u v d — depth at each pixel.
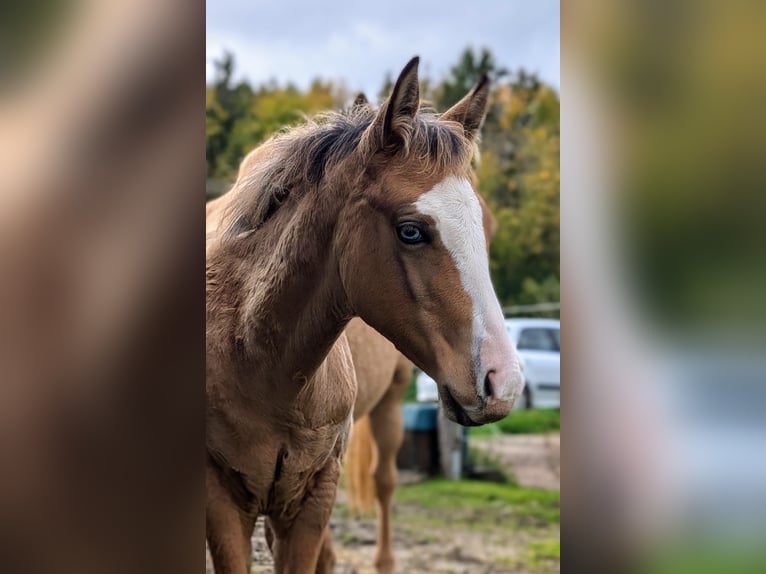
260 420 2.15
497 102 15.77
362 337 3.29
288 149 2.16
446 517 5.90
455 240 1.76
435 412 7.27
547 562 4.82
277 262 2.08
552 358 9.24
